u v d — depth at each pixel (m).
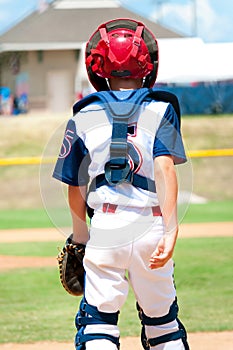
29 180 41.78
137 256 7.65
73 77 77.44
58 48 76.44
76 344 7.79
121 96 7.77
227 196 39.44
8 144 50.75
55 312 13.79
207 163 43.19
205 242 21.53
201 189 40.19
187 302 14.38
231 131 54.28
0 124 54.84
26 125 54.56
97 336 7.64
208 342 11.50
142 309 8.05
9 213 32.62
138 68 8.02
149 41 8.21
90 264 7.76
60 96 77.62
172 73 60.59
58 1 81.56
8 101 75.44
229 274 16.98
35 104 76.69
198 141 52.47
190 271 17.31
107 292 7.67
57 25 79.94
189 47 61.22
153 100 7.83
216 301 14.44
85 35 79.06
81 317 7.80
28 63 76.88
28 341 11.73
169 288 7.91
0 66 75.25
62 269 8.29
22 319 13.23
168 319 8.02
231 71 61.44
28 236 23.83
